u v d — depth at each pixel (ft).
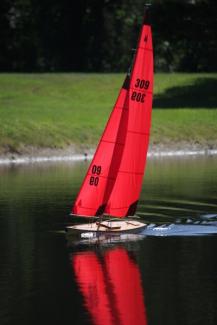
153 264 170.09
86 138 398.42
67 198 253.03
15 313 140.05
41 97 519.19
